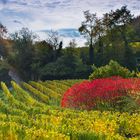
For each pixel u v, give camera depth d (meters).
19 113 25.72
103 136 15.77
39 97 59.56
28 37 119.44
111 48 122.31
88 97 31.53
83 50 126.38
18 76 113.00
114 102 30.30
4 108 26.75
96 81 32.06
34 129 15.84
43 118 21.06
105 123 19.17
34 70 111.19
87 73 104.94
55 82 84.00
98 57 121.44
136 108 28.94
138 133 19.97
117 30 128.12
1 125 15.76
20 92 59.78
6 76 106.12
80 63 106.69
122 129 19.92
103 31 127.69
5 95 58.72
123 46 121.75
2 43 128.25
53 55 116.38
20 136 14.98
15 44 119.69
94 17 128.00
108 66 39.31
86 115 21.86
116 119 20.62
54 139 14.79
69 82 82.88
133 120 20.36
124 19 129.12
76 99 32.03
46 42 116.75
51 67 106.06
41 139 14.77
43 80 105.44
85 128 18.44
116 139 15.61
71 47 110.62
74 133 15.90
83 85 32.31
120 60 115.62
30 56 114.94
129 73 39.50
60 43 116.62
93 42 125.94
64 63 105.94
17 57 115.69
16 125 16.06
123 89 30.23
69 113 22.97
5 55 125.81
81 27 126.25
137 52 119.81
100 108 30.84
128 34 130.62
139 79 31.36
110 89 30.62
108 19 129.00
